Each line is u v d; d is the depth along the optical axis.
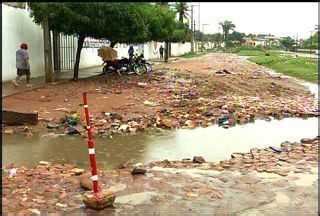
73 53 34.75
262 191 7.46
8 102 17.23
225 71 34.38
